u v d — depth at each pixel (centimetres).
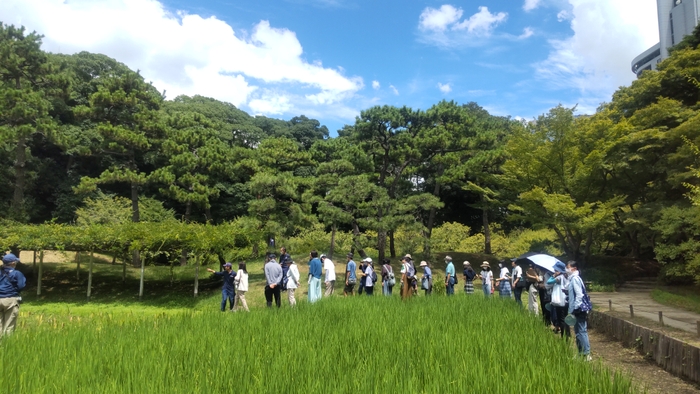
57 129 2295
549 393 364
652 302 1579
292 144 2941
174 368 438
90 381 402
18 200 2338
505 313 855
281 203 2294
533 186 2148
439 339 565
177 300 1972
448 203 3666
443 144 2348
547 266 891
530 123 2198
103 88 2434
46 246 1983
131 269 2691
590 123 2044
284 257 1378
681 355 647
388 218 2092
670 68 2066
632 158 1938
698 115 1641
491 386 376
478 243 3100
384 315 807
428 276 1473
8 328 757
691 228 1489
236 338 573
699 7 3922
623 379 392
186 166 2539
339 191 2067
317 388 368
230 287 1427
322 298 1173
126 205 3064
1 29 2312
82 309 1680
